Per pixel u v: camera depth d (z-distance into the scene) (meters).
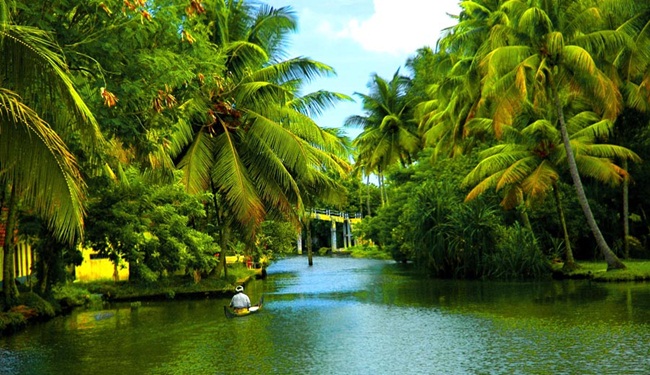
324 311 22.62
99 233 22.66
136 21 12.79
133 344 16.55
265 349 15.76
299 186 30.59
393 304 24.20
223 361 14.41
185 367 13.87
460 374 12.83
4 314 18.80
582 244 41.34
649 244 41.38
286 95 26.61
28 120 8.43
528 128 30.72
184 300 26.61
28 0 11.81
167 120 14.42
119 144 17.58
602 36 27.53
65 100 9.14
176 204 26.61
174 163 27.70
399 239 52.03
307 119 27.81
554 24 28.23
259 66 28.22
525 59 27.64
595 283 28.31
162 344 16.55
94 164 16.19
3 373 13.48
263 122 26.72
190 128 25.91
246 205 25.80
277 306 24.28
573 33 28.19
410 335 17.34
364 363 14.02
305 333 18.02
